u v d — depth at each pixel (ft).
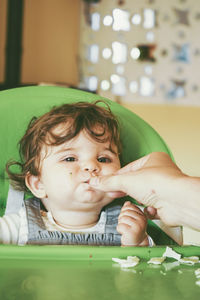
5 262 1.28
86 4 13.92
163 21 14.34
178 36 14.42
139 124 2.47
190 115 13.96
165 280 1.14
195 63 14.53
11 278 1.12
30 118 2.38
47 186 2.13
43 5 13.58
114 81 14.03
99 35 14.02
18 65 12.03
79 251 1.36
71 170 2.07
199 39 14.51
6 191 2.35
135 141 2.43
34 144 2.21
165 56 14.37
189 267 1.31
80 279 1.13
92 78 14.06
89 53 14.02
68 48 13.89
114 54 14.05
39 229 2.11
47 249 1.35
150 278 1.16
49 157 2.13
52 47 13.74
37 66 13.65
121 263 1.31
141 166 1.67
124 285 1.08
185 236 3.84
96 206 2.11
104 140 2.20
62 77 13.88
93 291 1.03
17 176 2.31
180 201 1.36
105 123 2.26
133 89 14.20
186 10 14.42
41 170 2.17
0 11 13.01
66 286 1.06
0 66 13.06
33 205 2.23
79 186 2.04
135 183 1.48
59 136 2.13
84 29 13.96
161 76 14.37
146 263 1.34
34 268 1.23
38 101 2.42
